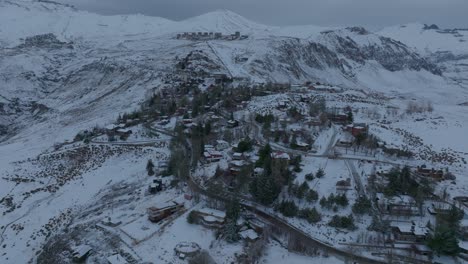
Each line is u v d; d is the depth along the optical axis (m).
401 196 95.06
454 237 76.50
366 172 109.56
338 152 125.56
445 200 96.88
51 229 99.12
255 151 124.19
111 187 113.88
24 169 138.12
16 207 113.19
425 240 79.75
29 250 92.69
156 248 79.00
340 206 92.56
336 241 81.69
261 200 93.12
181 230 84.62
